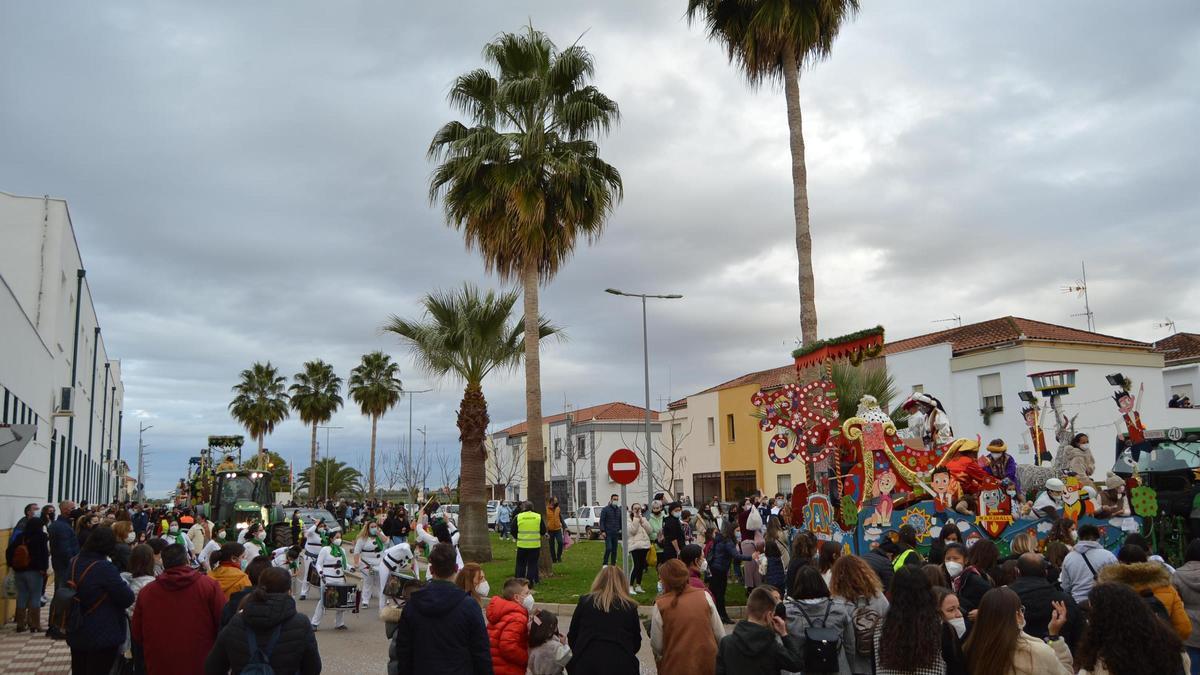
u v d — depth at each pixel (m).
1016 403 30.62
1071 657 6.28
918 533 13.48
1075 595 8.17
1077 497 13.87
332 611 17.61
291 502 61.47
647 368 30.52
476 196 22.08
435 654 5.83
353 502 63.56
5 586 14.72
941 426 15.48
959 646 5.46
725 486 47.22
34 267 27.20
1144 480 15.36
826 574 8.45
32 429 12.44
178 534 17.78
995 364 31.50
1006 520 13.37
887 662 5.39
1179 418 31.72
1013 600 5.26
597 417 62.09
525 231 21.39
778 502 23.61
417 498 59.06
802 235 21.19
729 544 15.05
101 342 49.78
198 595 6.75
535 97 21.92
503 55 22.45
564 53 22.12
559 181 21.69
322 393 70.88
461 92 22.58
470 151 21.91
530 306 22.02
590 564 23.16
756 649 6.00
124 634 8.04
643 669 11.43
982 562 7.70
